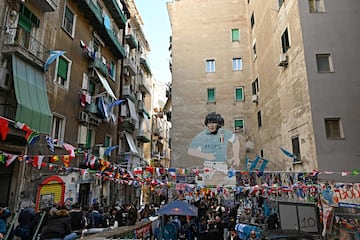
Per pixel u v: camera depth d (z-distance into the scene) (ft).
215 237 30.66
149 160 129.59
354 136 42.14
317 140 42.22
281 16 56.70
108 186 68.39
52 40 49.14
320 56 46.11
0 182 37.91
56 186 46.09
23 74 39.37
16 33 40.68
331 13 47.32
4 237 24.61
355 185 37.27
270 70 63.93
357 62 45.06
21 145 39.34
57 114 48.62
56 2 49.57
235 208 50.21
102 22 67.21
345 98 43.70
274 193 49.06
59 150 48.06
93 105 59.67
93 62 62.49
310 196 41.68
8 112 37.04
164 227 34.40
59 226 20.65
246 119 79.05
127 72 91.09
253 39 79.71
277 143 59.06
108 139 73.15
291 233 25.22
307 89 44.75
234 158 76.48
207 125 79.66
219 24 87.51
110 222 39.34
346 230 32.65
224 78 82.94
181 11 90.43
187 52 86.33
